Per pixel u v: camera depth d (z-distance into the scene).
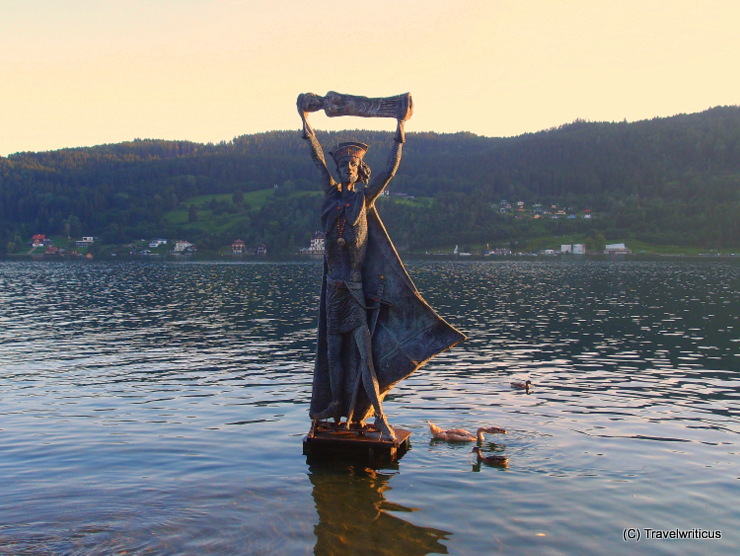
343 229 19.53
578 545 14.79
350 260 19.77
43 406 26.75
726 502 16.98
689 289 97.06
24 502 16.72
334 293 19.83
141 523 15.58
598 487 17.95
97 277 139.12
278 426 23.73
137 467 19.41
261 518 15.98
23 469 19.19
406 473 18.95
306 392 29.25
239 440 22.05
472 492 17.59
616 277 130.38
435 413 25.41
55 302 80.62
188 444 21.62
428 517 16.14
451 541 14.95
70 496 17.14
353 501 17.02
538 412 25.52
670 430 23.08
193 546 14.46
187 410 26.06
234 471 19.11
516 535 15.23
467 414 25.27
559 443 21.62
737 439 22.09
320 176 20.20
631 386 30.14
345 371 20.47
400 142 19.41
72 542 14.54
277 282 117.75
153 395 28.73
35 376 33.19
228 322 57.06
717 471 19.11
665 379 31.69
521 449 21.02
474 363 35.97
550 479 18.52
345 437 20.19
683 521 15.93
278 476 18.69
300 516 16.12
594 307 69.75
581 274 142.62
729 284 107.75
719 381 31.20
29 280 129.25
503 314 62.75
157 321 58.38
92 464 19.62
